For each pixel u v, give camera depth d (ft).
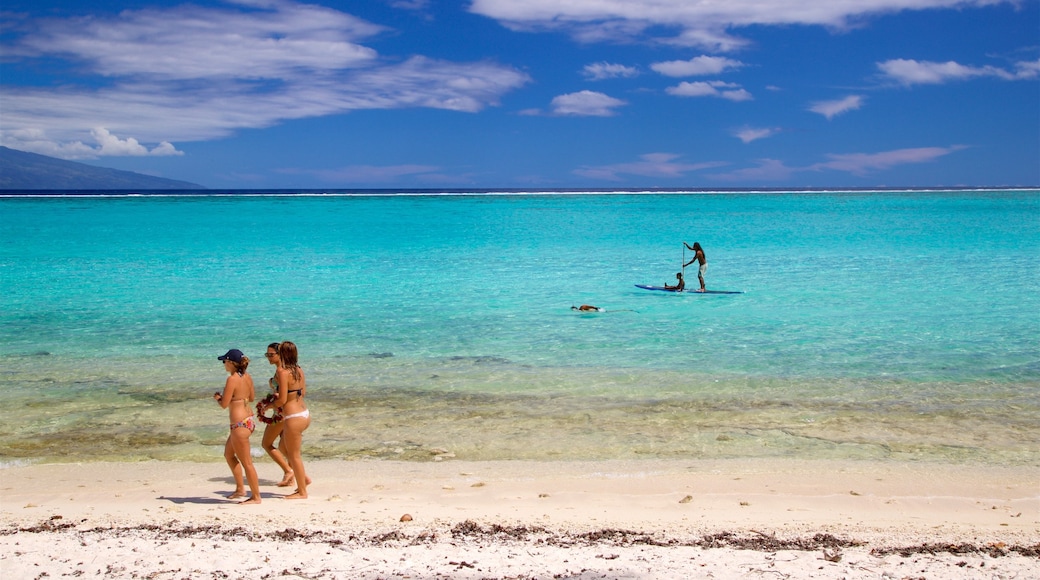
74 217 217.15
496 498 27.81
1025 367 48.29
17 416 38.40
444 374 47.11
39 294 79.51
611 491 28.63
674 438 35.37
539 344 55.72
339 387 44.21
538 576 19.86
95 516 25.29
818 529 24.23
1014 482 29.66
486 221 223.10
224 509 26.25
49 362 49.65
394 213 268.21
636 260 116.88
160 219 212.64
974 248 131.95
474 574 19.99
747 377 46.14
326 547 22.07
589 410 39.81
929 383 44.65
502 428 36.94
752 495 28.19
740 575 19.92
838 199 450.71
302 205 327.88
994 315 66.85
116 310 69.87
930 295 79.15
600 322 64.75
